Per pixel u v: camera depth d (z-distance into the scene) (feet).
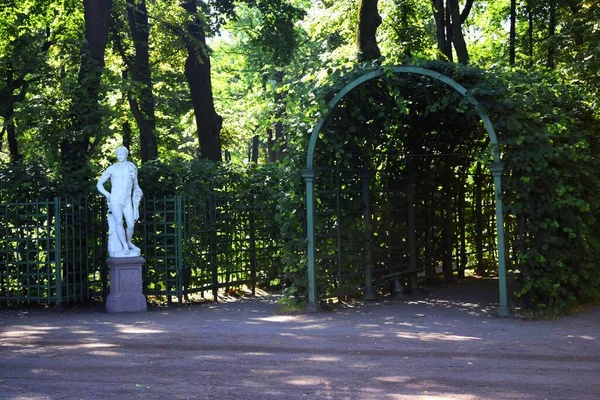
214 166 56.29
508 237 44.42
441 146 57.11
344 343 34.50
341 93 44.93
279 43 92.17
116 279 48.96
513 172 43.01
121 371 29.14
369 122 49.90
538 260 42.32
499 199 42.78
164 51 87.10
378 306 47.83
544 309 42.83
